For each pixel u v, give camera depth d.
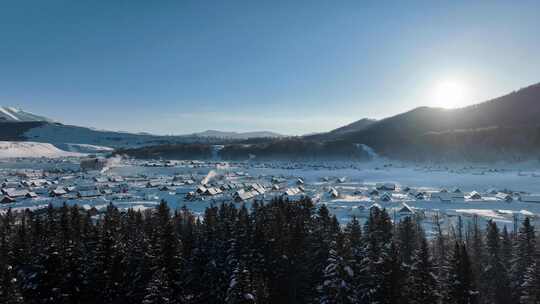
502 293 52.81
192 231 59.12
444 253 57.25
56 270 44.38
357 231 51.84
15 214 83.44
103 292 47.09
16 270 47.47
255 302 38.34
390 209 112.62
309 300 48.16
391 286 42.38
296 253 49.91
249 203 128.25
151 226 60.22
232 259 49.00
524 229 52.59
